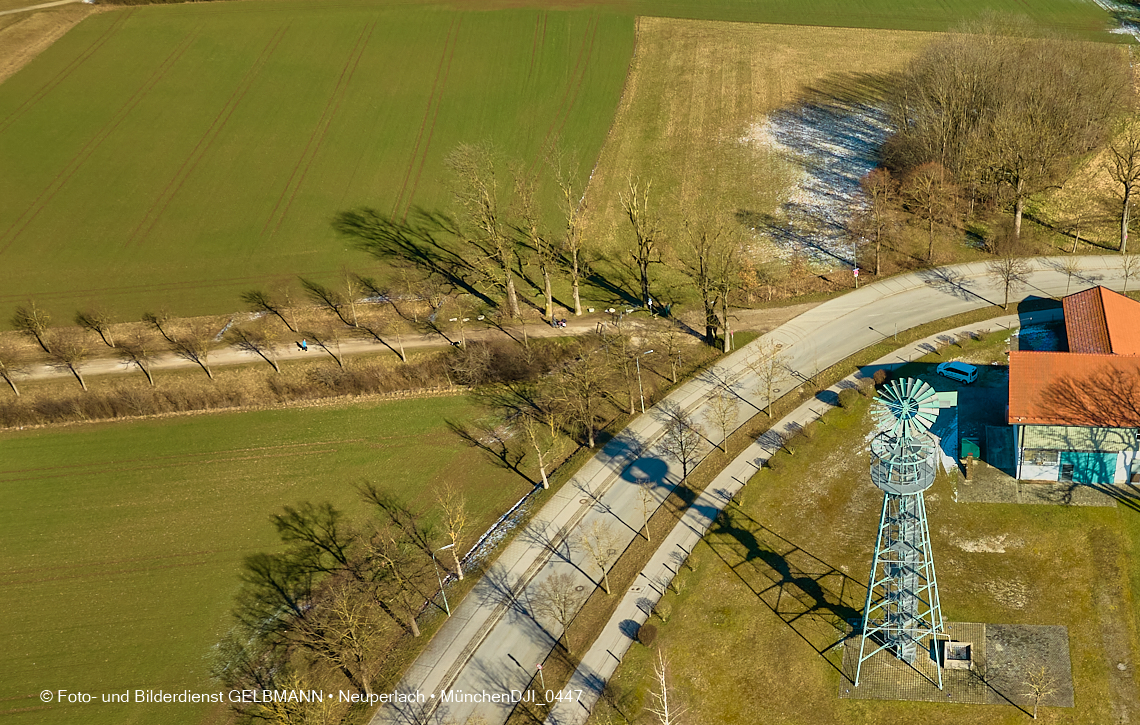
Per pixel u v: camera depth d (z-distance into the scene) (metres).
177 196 132.38
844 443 84.69
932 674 64.25
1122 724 59.78
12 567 82.12
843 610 69.44
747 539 76.50
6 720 68.25
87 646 73.94
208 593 77.62
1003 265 106.25
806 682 64.81
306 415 96.69
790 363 95.81
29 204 132.00
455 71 157.25
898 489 57.78
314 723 60.72
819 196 122.75
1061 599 68.19
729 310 105.56
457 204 127.12
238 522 84.50
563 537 79.06
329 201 130.12
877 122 137.12
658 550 76.62
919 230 114.12
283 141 142.75
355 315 107.75
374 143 141.50
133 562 81.50
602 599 72.94
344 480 88.12
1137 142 110.62
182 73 159.12
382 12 174.50
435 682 68.25
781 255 113.00
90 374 103.00
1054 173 115.88
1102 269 103.31
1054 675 63.12
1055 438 75.12
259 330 107.50
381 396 98.19
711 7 174.50
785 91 147.00
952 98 115.69
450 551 79.31
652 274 112.56
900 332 98.00
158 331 108.56
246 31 169.75
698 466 84.69
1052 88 114.62
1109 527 73.00
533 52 161.38
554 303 109.25
